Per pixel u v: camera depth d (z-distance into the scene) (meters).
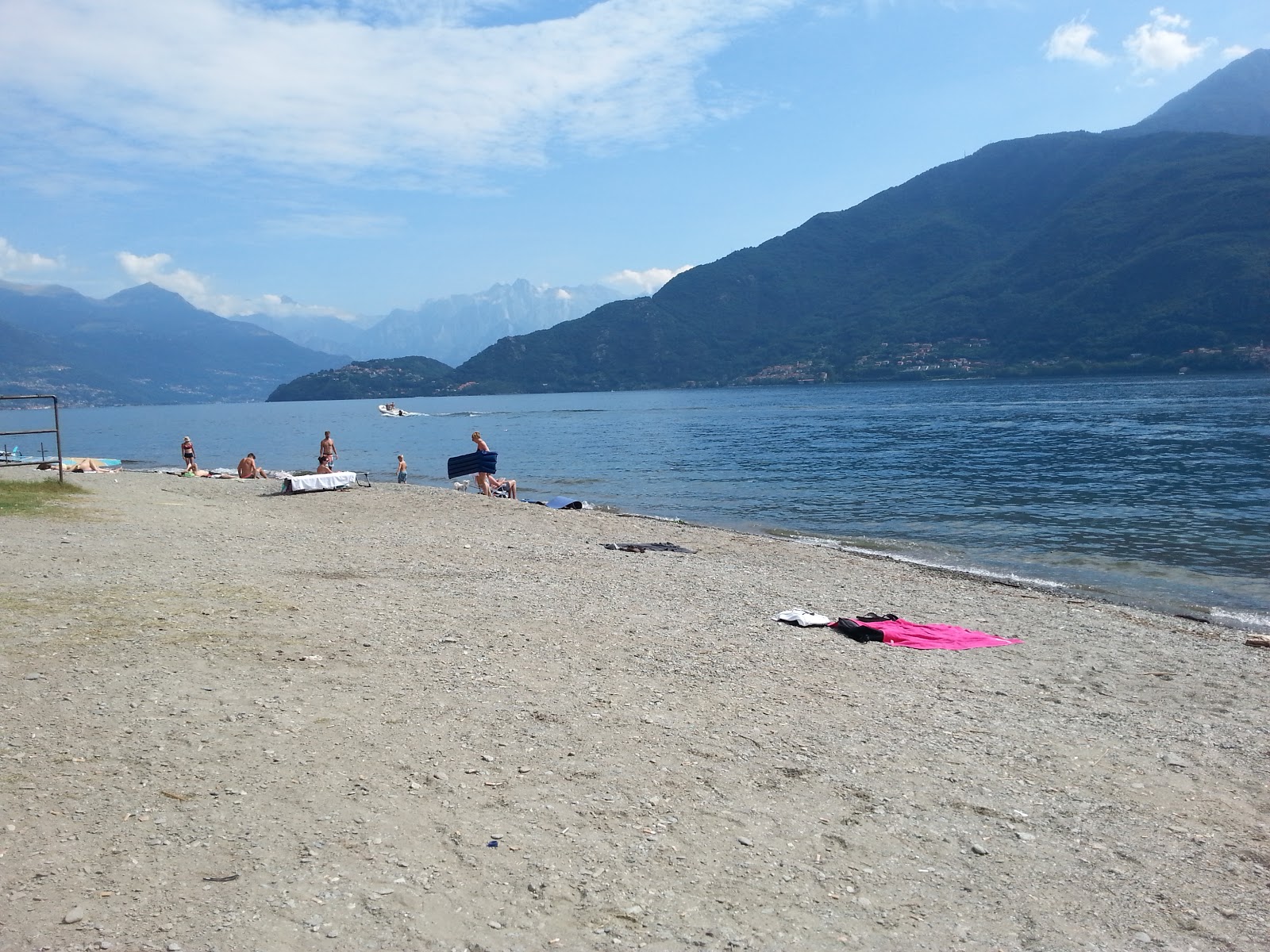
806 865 5.61
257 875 4.98
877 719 8.62
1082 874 5.73
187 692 7.91
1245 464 41.16
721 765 7.17
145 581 12.70
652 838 5.83
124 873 4.88
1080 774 7.47
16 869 4.81
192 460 37.56
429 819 5.85
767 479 42.75
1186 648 12.38
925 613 14.22
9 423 175.25
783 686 9.55
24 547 14.97
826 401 144.38
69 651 8.84
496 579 15.28
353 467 55.94
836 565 19.38
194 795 5.90
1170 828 6.48
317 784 6.23
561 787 6.52
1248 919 5.25
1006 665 11.07
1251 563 20.70
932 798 6.79
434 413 150.25
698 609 13.58
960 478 40.44
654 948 4.58
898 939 4.84
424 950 4.41
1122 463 43.84
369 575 14.95
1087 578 19.17
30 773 6.01
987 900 5.34
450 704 8.20
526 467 52.19
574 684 9.15
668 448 64.31
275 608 11.53
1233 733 8.69
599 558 18.55
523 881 5.16
